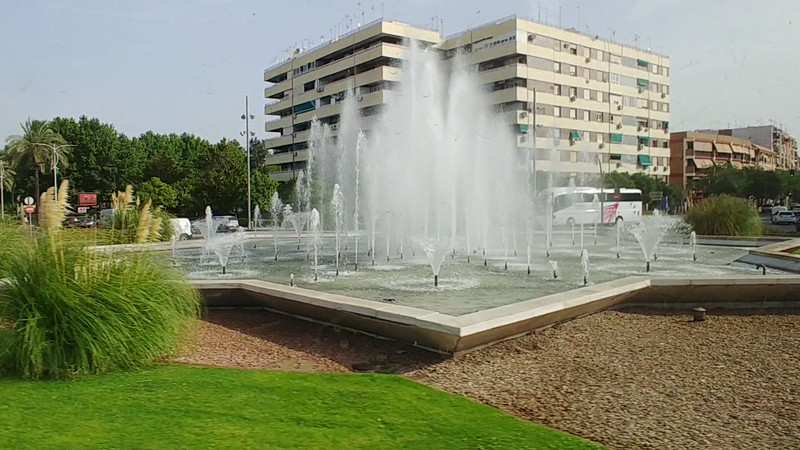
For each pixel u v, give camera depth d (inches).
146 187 2111.2
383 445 171.2
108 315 246.1
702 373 252.2
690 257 654.5
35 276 245.3
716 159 3321.9
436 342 277.1
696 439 183.8
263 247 854.5
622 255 692.7
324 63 2667.3
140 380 232.2
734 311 377.4
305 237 1069.8
